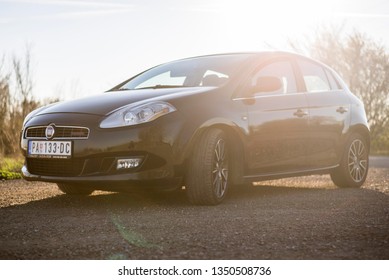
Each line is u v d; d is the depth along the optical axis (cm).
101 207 434
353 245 292
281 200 473
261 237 311
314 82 562
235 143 460
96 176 407
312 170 535
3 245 295
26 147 443
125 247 289
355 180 592
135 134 404
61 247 290
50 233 325
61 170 424
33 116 453
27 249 287
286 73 529
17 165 812
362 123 600
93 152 406
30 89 984
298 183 641
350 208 422
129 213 401
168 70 530
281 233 322
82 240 306
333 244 294
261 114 476
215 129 438
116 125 408
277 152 493
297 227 340
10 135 934
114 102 434
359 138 599
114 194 521
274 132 486
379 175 755
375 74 1653
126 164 405
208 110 432
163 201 468
